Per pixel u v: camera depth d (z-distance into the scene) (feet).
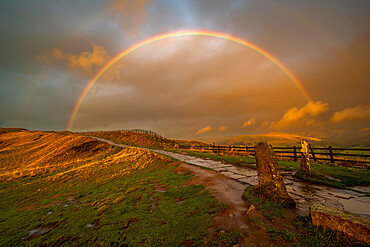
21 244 15.03
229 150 63.77
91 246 12.89
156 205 19.29
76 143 106.22
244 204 17.25
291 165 37.37
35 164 83.97
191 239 12.20
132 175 41.37
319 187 23.27
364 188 22.57
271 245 10.91
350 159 38.11
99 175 48.24
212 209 16.43
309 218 13.55
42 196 35.60
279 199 16.76
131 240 12.78
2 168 86.69
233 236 11.98
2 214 25.96
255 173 31.35
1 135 218.79
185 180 29.01
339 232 11.37
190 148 92.89
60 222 18.89
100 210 20.01
